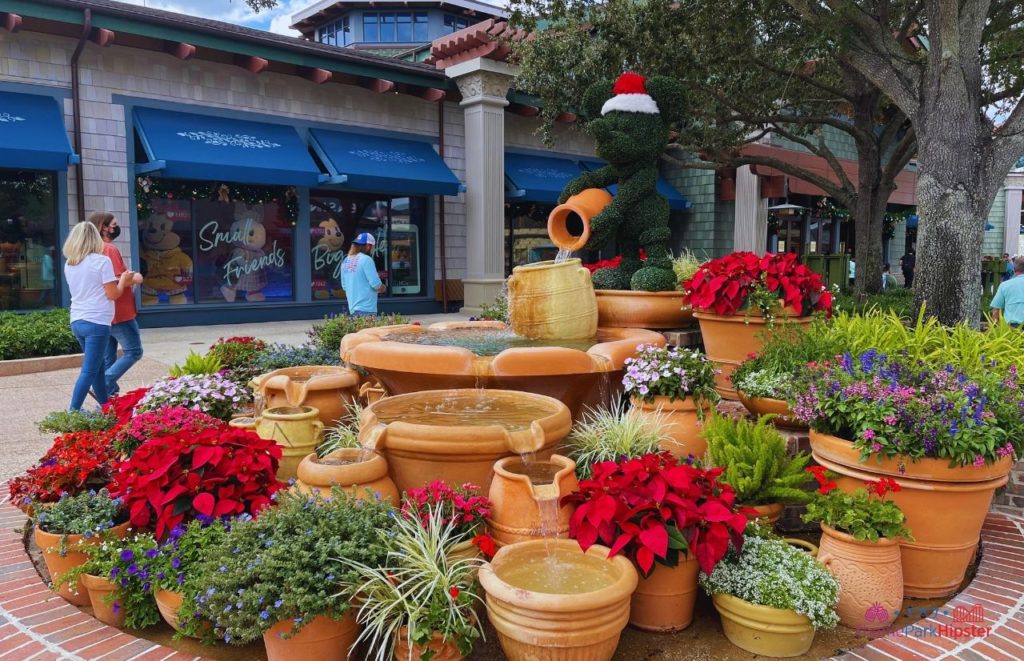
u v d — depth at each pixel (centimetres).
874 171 1226
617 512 306
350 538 301
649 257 646
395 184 1586
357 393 552
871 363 401
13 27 1165
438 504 322
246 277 1566
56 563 355
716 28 1074
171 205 1452
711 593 322
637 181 634
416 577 286
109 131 1335
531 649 269
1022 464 514
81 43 1234
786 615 299
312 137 1580
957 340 536
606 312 626
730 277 520
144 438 411
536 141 1962
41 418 723
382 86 1583
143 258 1430
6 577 374
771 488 374
